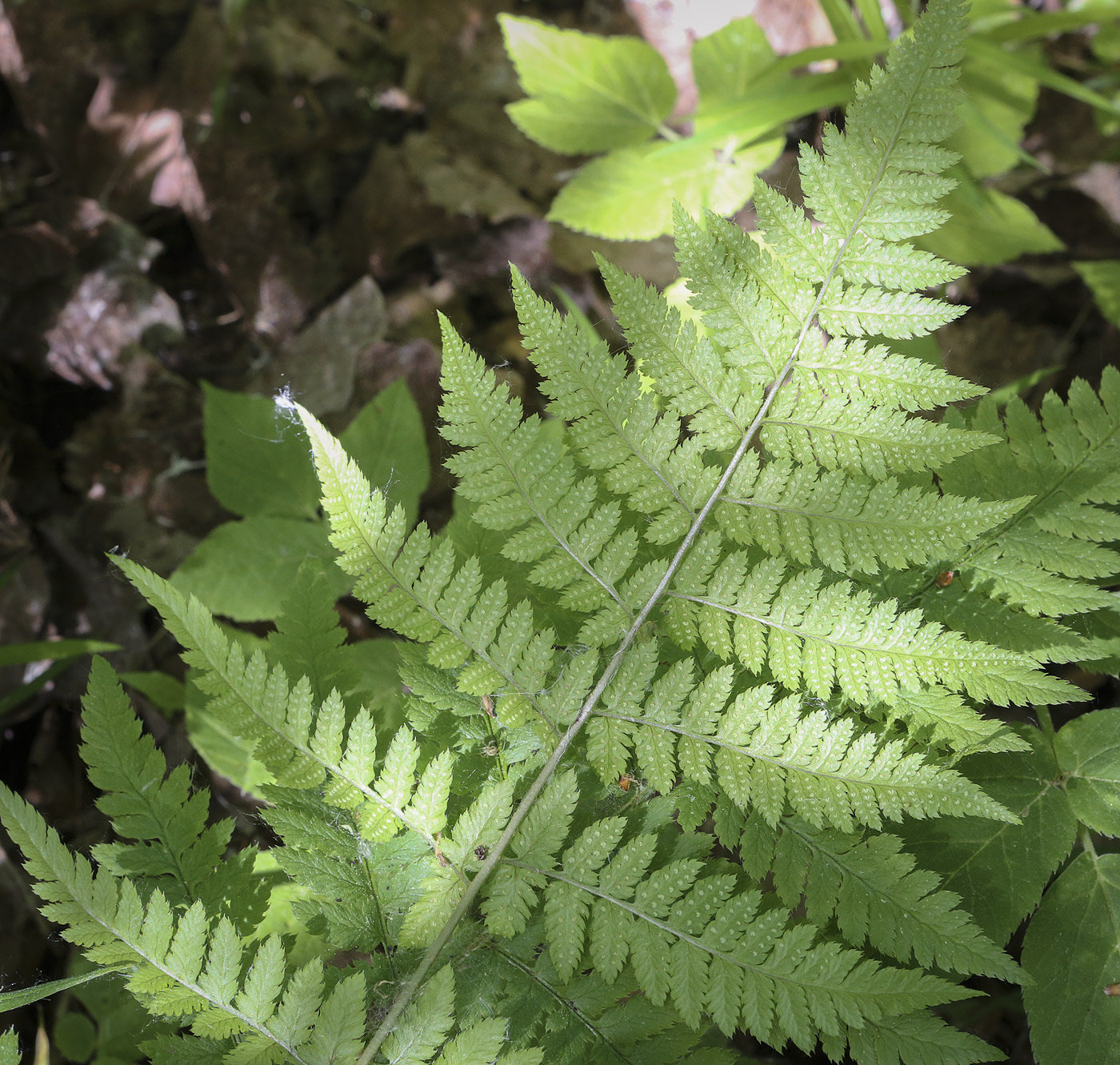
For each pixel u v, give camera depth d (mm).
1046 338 1112
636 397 507
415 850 507
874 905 494
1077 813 539
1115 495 535
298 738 496
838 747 491
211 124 1146
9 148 1176
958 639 491
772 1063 703
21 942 808
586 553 509
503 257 1141
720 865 510
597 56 962
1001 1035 753
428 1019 470
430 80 1201
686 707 506
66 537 1034
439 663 504
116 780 517
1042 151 1224
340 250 1160
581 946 490
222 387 1119
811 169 492
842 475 500
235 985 480
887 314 495
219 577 758
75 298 1105
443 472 1013
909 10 1084
